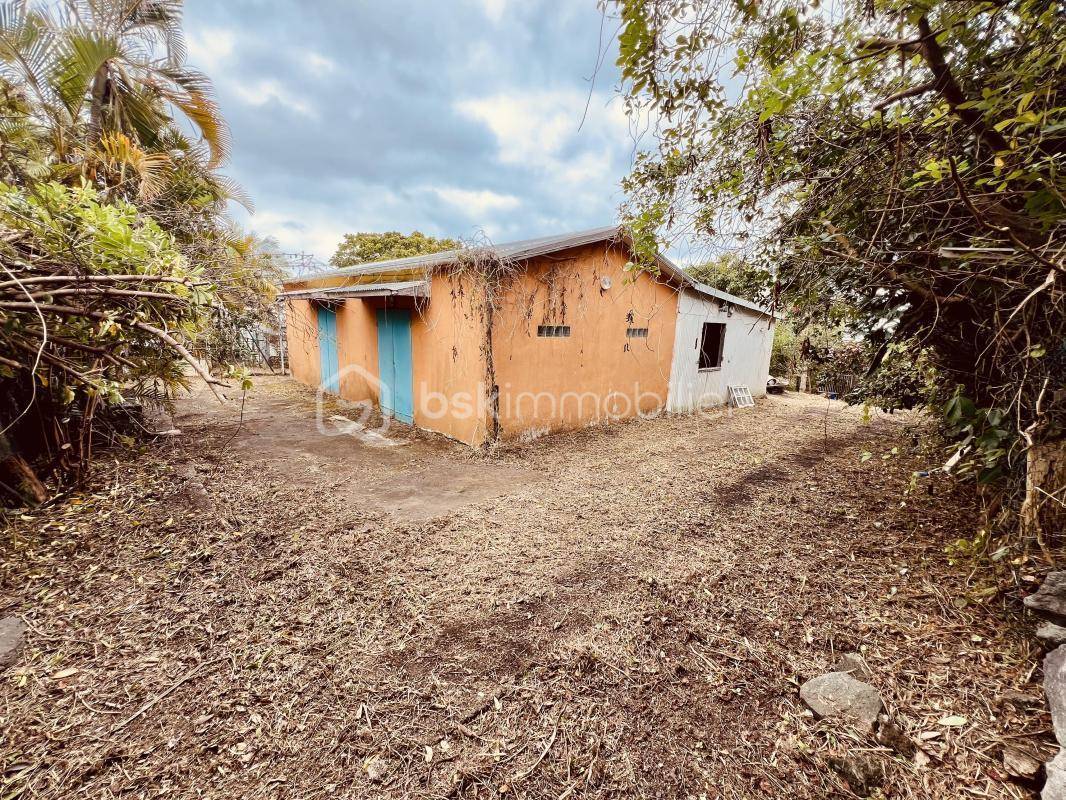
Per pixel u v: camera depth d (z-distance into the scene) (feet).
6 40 15.33
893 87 6.35
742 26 5.65
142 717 5.86
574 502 13.62
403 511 12.78
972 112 5.41
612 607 8.45
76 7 17.92
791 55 5.41
